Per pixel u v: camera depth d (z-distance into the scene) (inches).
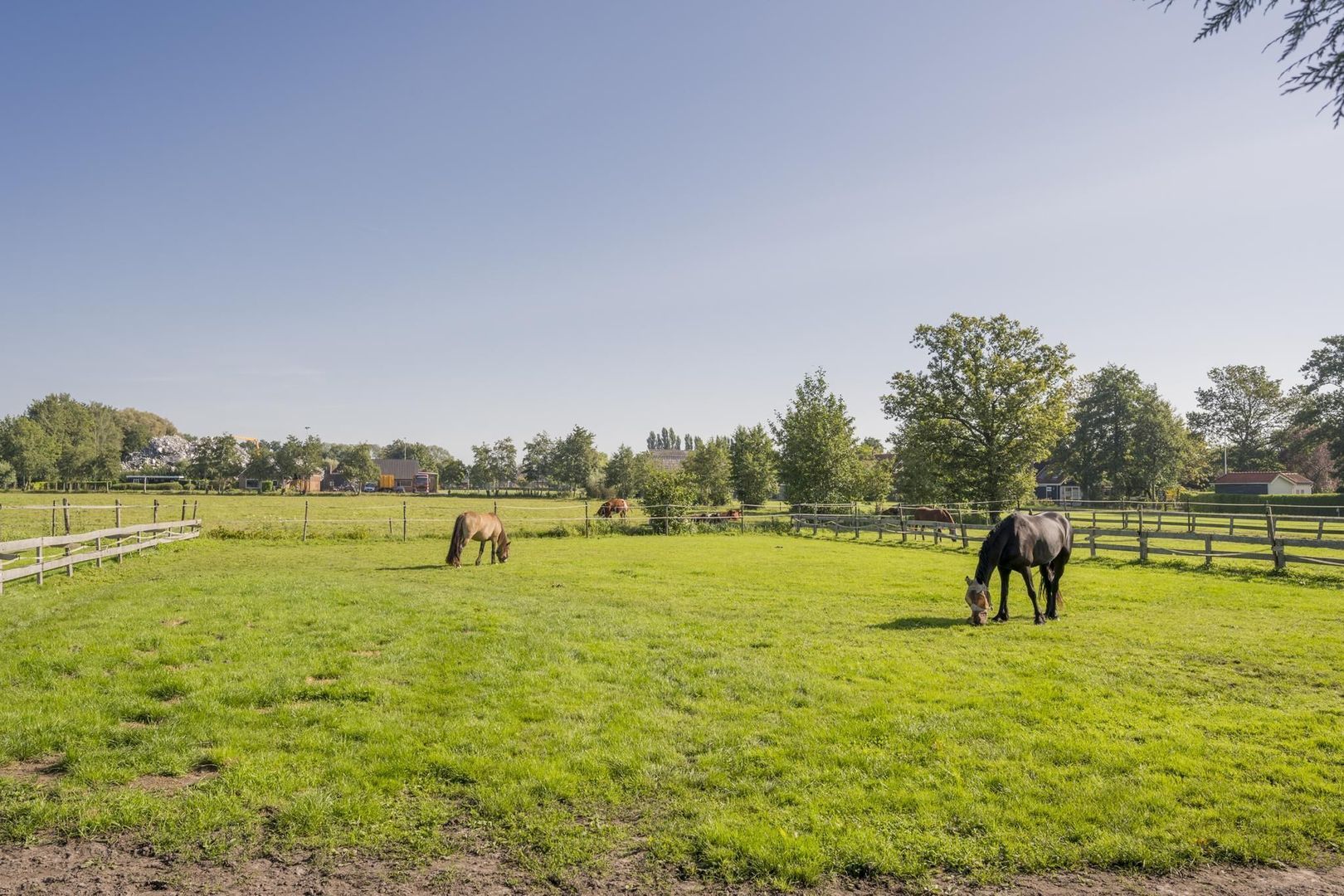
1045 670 338.3
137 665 308.8
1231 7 143.7
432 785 211.0
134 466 5364.2
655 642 386.6
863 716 271.4
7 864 167.8
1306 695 298.7
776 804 202.4
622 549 1003.3
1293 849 180.9
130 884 162.6
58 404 5002.5
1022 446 1530.5
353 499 3267.7
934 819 193.2
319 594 500.4
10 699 262.7
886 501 2265.0
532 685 300.8
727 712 275.3
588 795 207.2
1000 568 475.8
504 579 659.4
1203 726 261.0
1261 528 1250.0
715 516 1395.2
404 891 163.5
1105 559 818.8
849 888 167.0
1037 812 197.3
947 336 1578.5
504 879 168.7
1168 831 188.2
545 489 4495.6
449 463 5039.4
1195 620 463.8
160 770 214.7
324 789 205.6
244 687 283.0
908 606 526.6
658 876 170.4
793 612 491.2
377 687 289.7
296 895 160.6
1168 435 2630.4
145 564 728.3
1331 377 2345.0
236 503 2667.3
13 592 502.0
